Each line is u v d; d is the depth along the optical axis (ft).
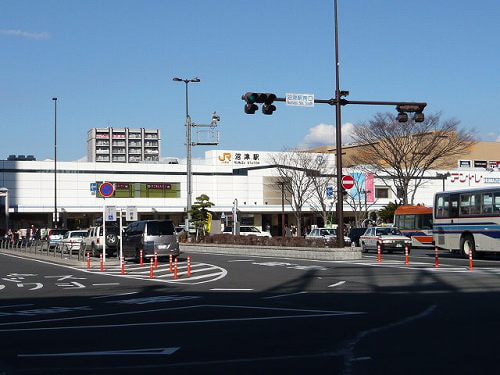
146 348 32.71
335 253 106.52
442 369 26.58
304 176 215.51
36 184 237.86
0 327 41.06
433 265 90.33
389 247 130.72
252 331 37.47
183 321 42.16
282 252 121.80
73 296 60.64
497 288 59.36
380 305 48.57
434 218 113.80
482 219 102.78
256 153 274.16
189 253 141.59
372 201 209.56
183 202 254.68
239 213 232.53
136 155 555.28
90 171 243.40
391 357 29.17
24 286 72.13
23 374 27.37
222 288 65.62
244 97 82.89
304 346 32.37
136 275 85.20
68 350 32.63
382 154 171.42
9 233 205.87
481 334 34.88
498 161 290.15
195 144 166.61
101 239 128.26
